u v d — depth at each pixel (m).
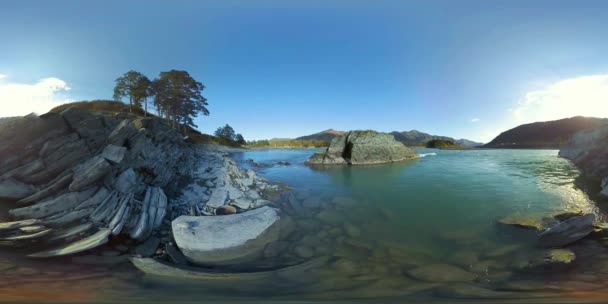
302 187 20.55
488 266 8.16
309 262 8.85
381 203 15.87
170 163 19.55
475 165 33.09
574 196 15.94
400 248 9.95
